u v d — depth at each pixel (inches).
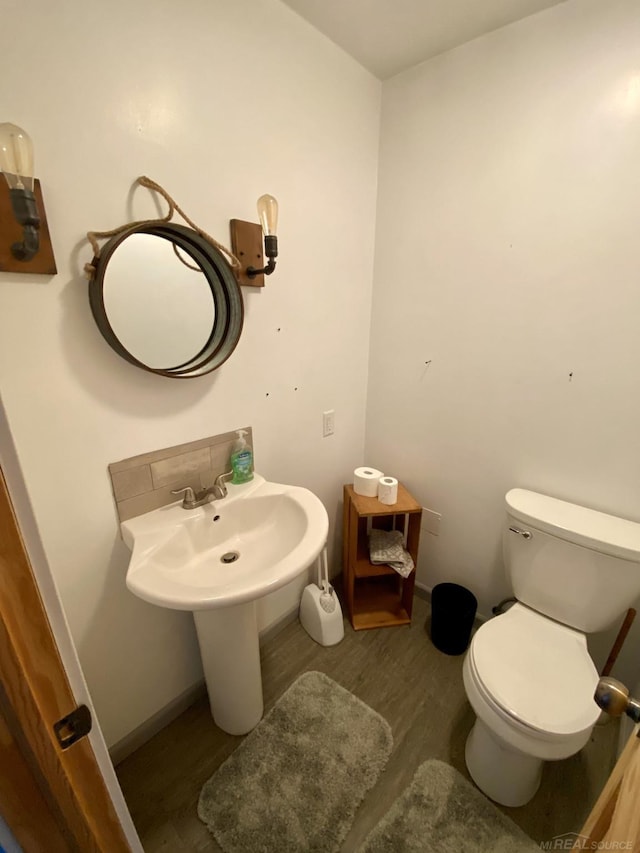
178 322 41.4
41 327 32.0
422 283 60.7
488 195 51.3
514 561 53.2
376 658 61.3
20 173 25.0
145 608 45.6
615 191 42.6
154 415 41.7
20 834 15.8
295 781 44.3
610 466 49.2
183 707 53.1
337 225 57.3
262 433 54.8
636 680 52.1
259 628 62.9
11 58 27.1
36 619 14.0
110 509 40.1
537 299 50.3
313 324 58.0
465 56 49.1
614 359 46.3
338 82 51.3
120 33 31.8
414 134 56.2
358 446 75.8
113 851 19.3
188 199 39.3
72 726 15.8
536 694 38.9
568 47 42.1
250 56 41.1
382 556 64.8
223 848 38.9
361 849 38.5
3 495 12.6
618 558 44.2
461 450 62.9
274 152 46.1
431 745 48.3
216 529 45.3
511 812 41.7
